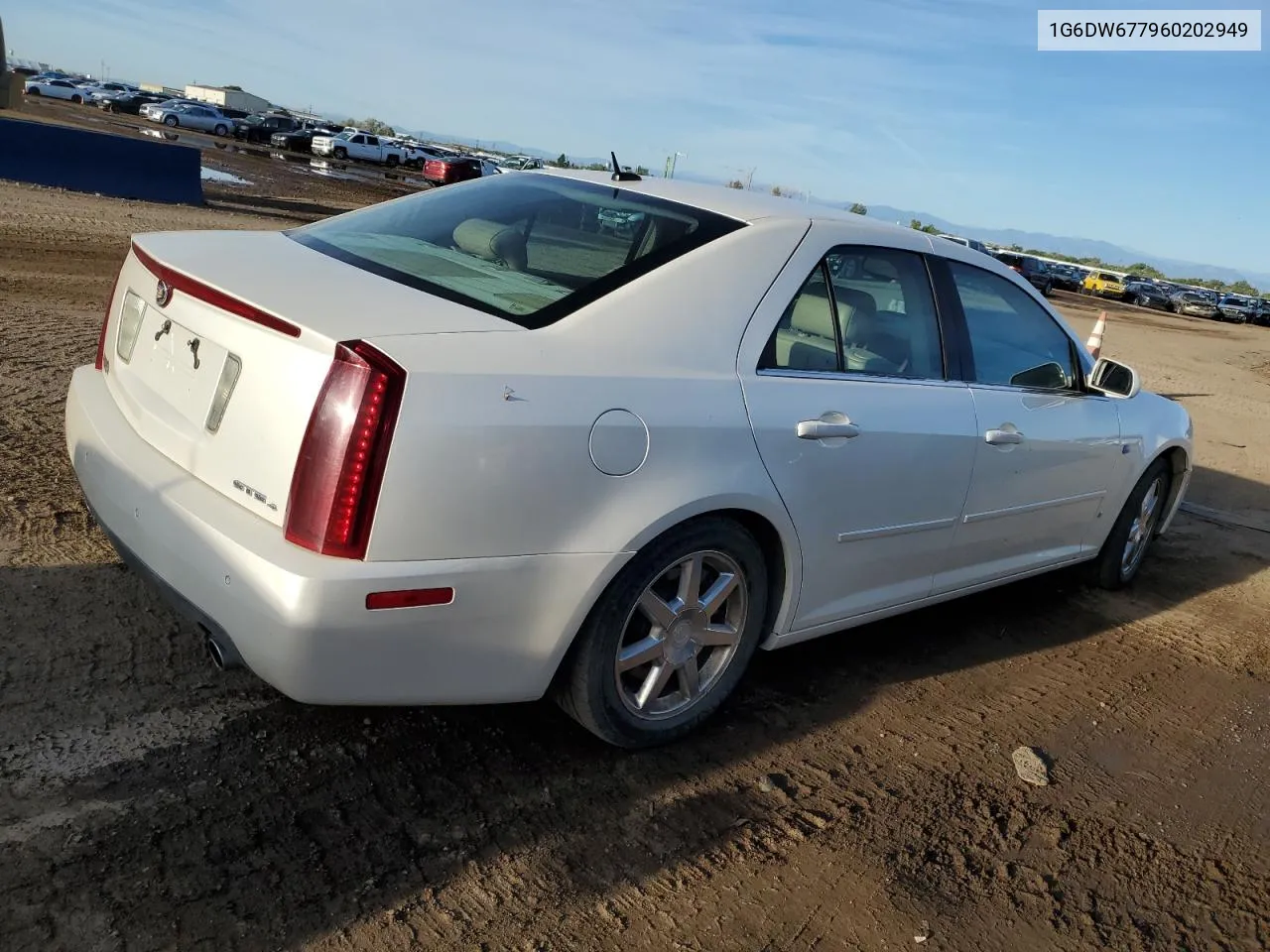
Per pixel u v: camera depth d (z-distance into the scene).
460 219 3.32
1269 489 8.20
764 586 3.16
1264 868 2.97
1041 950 2.48
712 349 2.90
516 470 2.42
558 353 2.59
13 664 2.97
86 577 3.56
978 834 2.91
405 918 2.27
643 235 3.08
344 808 2.61
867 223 3.56
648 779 2.94
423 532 2.33
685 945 2.32
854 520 3.31
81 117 45.94
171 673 3.06
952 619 4.56
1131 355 20.73
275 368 2.39
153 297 2.86
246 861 2.37
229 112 62.09
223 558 2.33
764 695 3.55
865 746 3.32
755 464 2.91
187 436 2.60
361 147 53.09
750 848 2.70
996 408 3.81
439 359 2.36
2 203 14.22
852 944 2.41
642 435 2.63
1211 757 3.60
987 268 4.00
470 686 2.56
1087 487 4.51
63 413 5.32
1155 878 2.85
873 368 3.40
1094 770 3.39
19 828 2.34
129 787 2.55
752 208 3.29
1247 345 33.34
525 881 2.45
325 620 2.25
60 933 2.08
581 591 2.59
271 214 19.05
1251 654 4.59
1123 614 4.92
